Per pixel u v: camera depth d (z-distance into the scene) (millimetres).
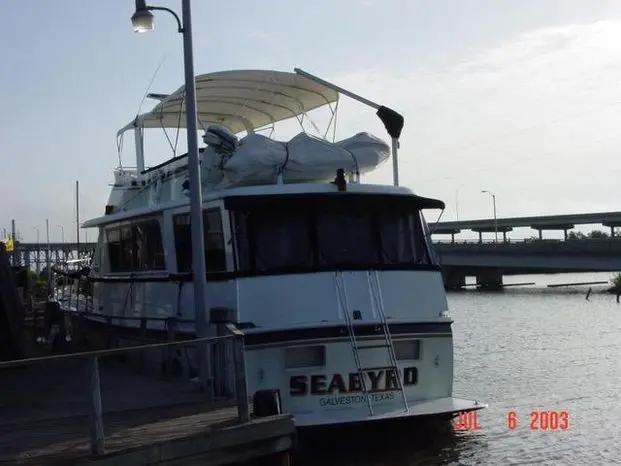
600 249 63719
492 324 40281
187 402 9305
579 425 13984
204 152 13281
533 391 18141
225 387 9875
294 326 10602
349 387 10727
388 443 11797
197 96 14766
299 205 11500
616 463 11438
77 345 17016
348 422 10062
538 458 11688
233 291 11031
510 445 12445
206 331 10383
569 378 20297
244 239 11281
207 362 10180
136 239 14773
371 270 11344
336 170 12547
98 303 16719
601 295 72312
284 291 10992
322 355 10695
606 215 93438
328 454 11398
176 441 7004
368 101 13445
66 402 9594
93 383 6742
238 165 12117
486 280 91688
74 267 26250
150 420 8156
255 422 7664
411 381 11188
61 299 22109
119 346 14383
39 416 8570
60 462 6395
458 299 70562
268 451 7621
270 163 12172
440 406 10844
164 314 13195
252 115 16516
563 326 37812
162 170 14836
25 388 10859
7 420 8312
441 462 11391
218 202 11578
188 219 12648
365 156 12727
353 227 11688
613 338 31031
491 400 16859
